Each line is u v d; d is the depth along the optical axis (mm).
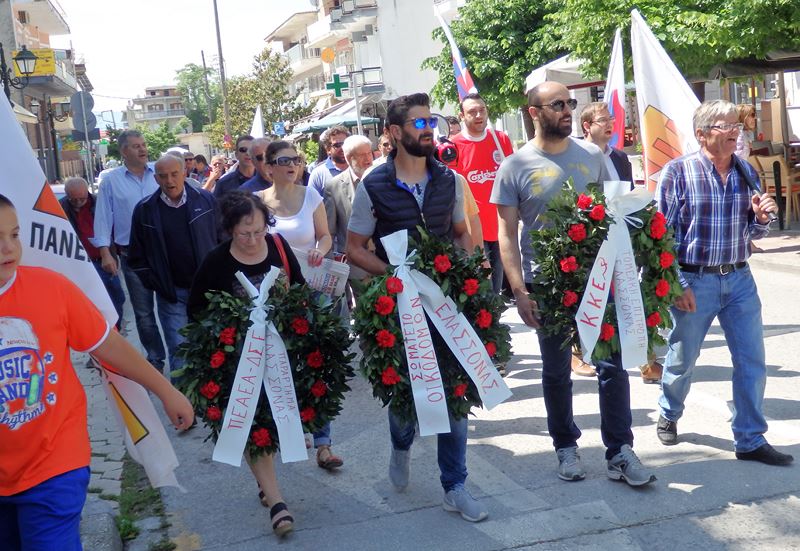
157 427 3877
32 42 45531
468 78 10211
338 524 4957
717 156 5141
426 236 4699
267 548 4727
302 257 6082
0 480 3209
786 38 12773
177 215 7340
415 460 5906
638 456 5543
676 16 12953
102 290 3805
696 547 4320
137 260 7422
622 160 7734
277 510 4852
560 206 4828
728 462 5312
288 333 4816
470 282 4656
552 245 4789
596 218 4734
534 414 6633
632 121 21781
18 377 3180
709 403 6473
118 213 8383
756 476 5066
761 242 13281
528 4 24016
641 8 13484
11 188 3633
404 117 4812
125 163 8414
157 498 5547
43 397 3219
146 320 8461
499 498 5094
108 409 7543
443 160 7414
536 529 4652
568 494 5055
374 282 4699
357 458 6035
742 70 14820
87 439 3395
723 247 5188
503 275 8195
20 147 3666
